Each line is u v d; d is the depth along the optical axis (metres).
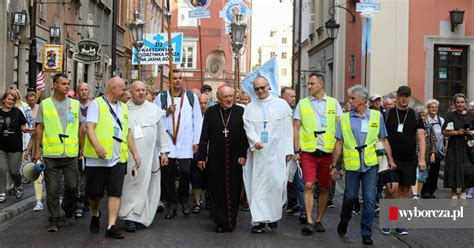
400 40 24.05
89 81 30.80
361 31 24.95
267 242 8.93
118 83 9.15
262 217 9.46
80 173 11.05
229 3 18.97
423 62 24.12
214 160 9.73
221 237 9.30
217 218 9.62
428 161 12.64
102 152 8.84
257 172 9.55
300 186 10.68
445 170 12.24
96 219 9.44
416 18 24.12
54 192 9.59
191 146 11.55
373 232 9.92
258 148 9.43
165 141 10.22
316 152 9.52
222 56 72.50
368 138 8.80
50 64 20.14
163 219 10.95
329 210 12.29
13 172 12.27
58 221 9.80
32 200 12.39
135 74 28.97
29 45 20.97
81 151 10.57
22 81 21.30
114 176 9.12
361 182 9.00
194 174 11.76
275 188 9.53
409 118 9.76
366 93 8.85
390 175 9.70
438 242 9.03
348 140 8.86
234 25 18.23
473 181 12.11
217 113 9.84
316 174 9.63
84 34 29.25
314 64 36.59
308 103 9.66
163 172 11.19
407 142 9.69
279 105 9.62
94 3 31.31
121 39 38.50
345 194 9.07
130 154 9.71
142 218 9.77
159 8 58.62
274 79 15.47
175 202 11.17
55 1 24.09
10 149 12.20
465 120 12.10
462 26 24.30
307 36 39.56
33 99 14.48
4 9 19.39
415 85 24.14
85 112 10.80
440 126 13.60
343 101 28.08
